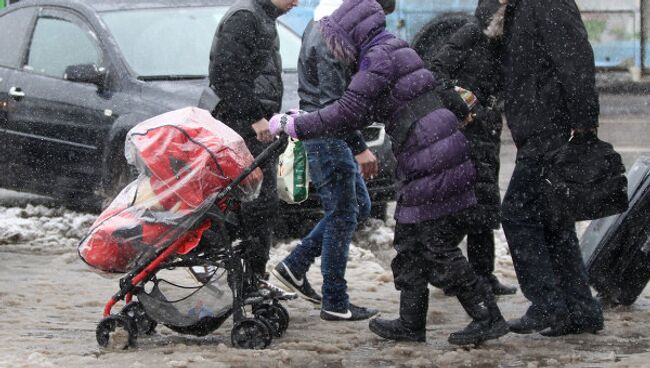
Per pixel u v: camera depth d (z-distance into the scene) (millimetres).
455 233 7191
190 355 7020
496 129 8445
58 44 12625
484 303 7195
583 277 7676
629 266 8398
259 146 8062
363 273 9883
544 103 7363
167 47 12125
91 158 11812
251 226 8180
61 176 12180
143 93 11539
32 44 12859
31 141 12414
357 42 7148
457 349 7203
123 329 7281
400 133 7094
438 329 7961
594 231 8531
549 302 7547
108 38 12125
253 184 7301
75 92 12055
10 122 12602
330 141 7926
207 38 12320
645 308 8586
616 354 7176
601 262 8414
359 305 8758
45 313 8398
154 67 11914
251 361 6891
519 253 7574
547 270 7555
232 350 7148
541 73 7363
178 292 7539
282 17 17328
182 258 7293
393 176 11609
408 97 7090
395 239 7340
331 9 7895
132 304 7477
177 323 7316
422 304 7410
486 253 8664
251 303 7461
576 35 7219
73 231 11844
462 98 7590
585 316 7637
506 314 8461
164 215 7168
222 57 7879
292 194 8180
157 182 7188
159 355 7078
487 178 8406
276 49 8305
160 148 7152
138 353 7152
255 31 7914
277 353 7047
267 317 7570
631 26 19609
